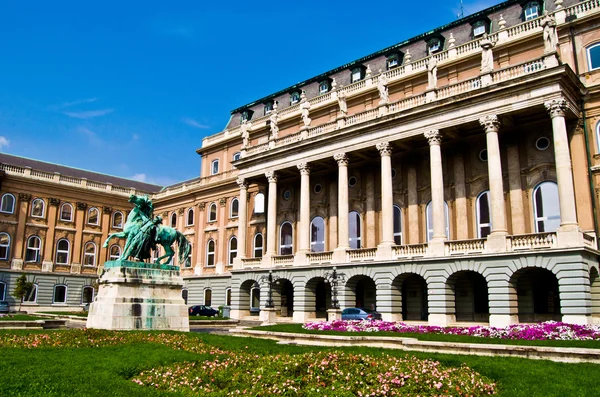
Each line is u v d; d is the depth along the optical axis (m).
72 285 55.84
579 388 10.65
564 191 26.17
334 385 9.80
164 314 21.39
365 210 38.75
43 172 56.03
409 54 38.34
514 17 34.72
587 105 29.33
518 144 31.56
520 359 14.03
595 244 27.36
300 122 45.41
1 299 50.91
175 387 9.88
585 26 30.30
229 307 43.59
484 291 31.75
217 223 52.25
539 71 27.53
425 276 30.23
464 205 33.19
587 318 24.28
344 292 34.06
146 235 21.89
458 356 14.80
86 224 58.72
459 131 32.75
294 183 44.47
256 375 10.56
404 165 37.03
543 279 29.58
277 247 44.34
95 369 11.22
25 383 9.26
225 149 53.97
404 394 9.58
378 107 35.31
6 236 52.69
